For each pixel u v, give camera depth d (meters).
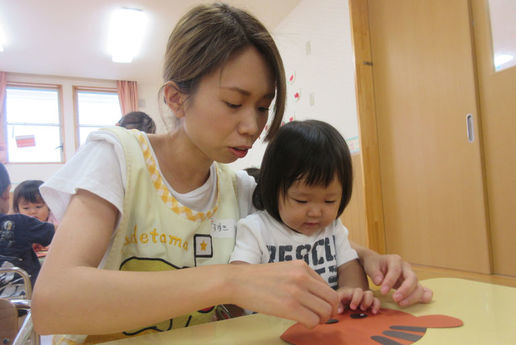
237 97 0.53
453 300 0.55
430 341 0.40
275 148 0.75
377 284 0.64
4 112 5.24
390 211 2.44
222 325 0.49
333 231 0.82
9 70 5.18
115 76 5.55
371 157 2.50
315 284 0.41
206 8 0.58
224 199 0.78
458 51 1.96
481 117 1.87
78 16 3.74
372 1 2.52
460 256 1.96
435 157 2.10
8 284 1.88
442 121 2.06
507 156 1.75
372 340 0.41
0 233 1.93
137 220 0.63
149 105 5.91
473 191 1.89
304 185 0.69
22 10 3.58
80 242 0.45
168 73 0.60
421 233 2.21
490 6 1.82
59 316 0.38
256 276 0.41
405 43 2.28
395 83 2.37
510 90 1.74
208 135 0.55
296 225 0.74
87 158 0.57
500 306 0.51
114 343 0.44
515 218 1.72
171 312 0.39
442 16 2.04
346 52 2.79
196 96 0.54
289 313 0.39
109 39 4.29
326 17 3.03
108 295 0.39
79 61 4.93
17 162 5.30
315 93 3.19
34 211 2.63
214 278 0.41
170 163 0.69
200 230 0.70
